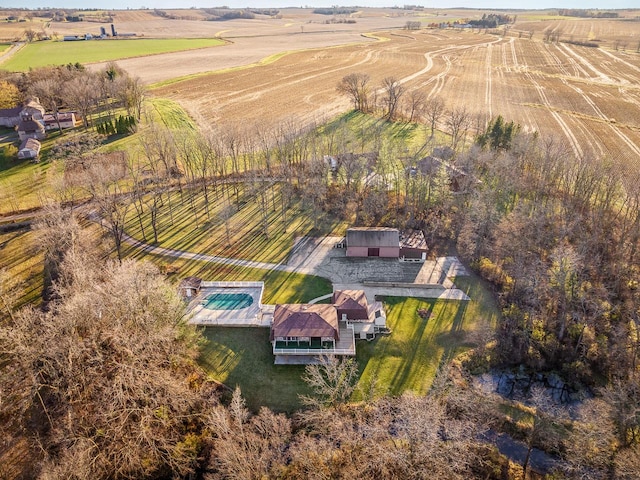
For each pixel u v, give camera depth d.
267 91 180.00
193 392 50.28
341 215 89.25
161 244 79.81
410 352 58.16
